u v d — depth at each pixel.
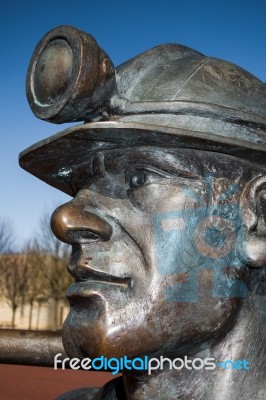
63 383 4.35
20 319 25.86
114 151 2.20
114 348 2.00
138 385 2.17
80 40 2.03
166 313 2.04
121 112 2.13
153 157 2.13
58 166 2.45
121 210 2.14
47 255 24.53
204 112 2.10
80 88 2.03
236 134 2.12
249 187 2.17
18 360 3.15
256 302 2.21
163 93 2.17
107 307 2.03
